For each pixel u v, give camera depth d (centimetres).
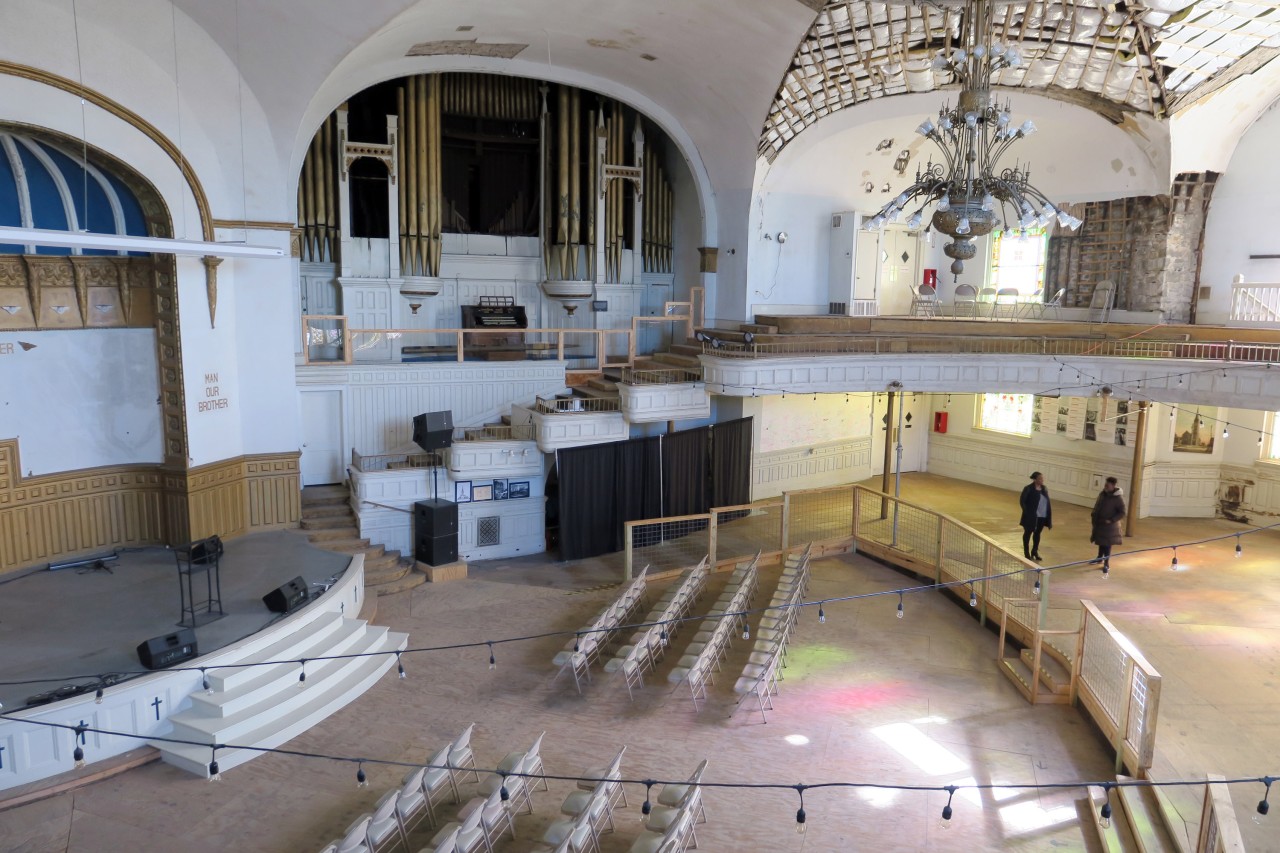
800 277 2155
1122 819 930
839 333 1884
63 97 1241
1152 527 1920
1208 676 1209
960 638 1413
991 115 1093
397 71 1761
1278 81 1672
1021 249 2153
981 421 2317
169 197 1403
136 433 1493
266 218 1542
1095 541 1623
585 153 2161
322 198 1866
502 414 1914
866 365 1812
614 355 2208
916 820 935
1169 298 1888
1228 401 1586
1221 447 1966
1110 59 1602
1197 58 1565
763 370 1756
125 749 1024
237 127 1482
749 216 2027
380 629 1334
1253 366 1547
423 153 1914
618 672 1272
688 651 1244
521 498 1766
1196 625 1385
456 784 992
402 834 880
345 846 787
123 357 1467
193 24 1380
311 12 1349
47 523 1420
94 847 875
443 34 1623
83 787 977
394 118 1877
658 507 1852
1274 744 1030
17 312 1347
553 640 1377
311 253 1897
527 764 946
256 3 1338
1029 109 1834
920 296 2255
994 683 1255
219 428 1533
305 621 1233
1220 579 1596
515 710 1161
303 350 1753
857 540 1842
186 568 1404
